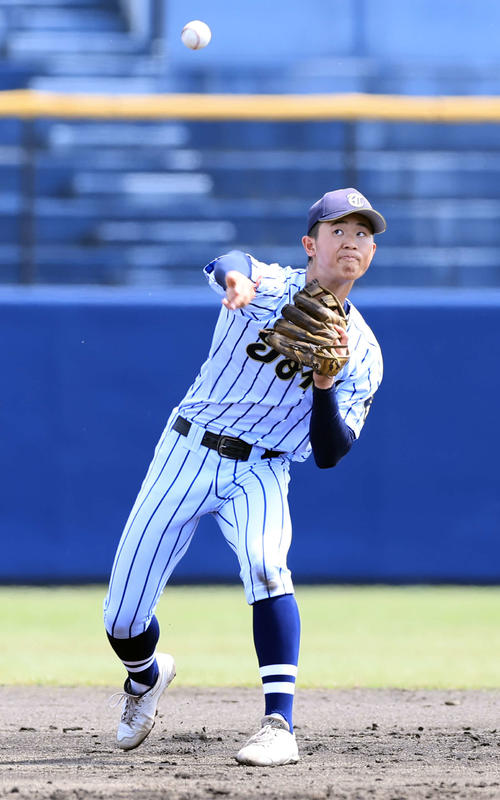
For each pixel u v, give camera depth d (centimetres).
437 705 1812
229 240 4672
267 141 4866
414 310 3394
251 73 5122
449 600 3184
